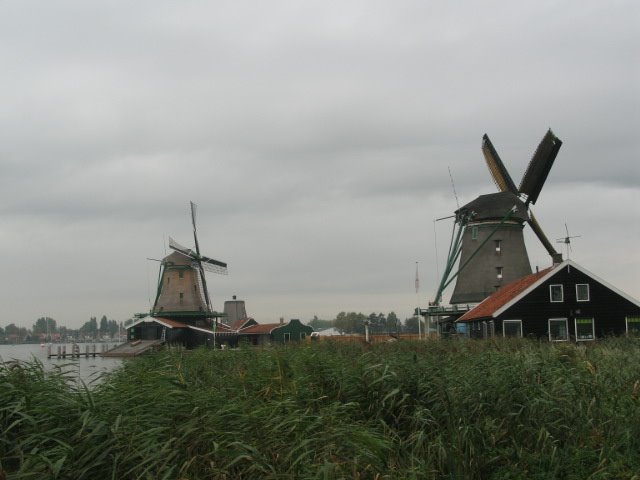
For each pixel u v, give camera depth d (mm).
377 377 12227
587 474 9602
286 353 16547
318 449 9164
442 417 11250
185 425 8680
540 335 38719
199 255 77000
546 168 53844
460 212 55344
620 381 13945
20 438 8352
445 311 52906
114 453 8023
